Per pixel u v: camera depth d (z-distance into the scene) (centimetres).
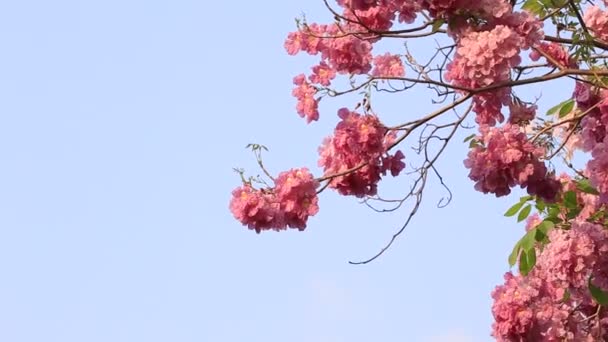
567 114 923
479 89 779
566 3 840
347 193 855
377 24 851
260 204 859
